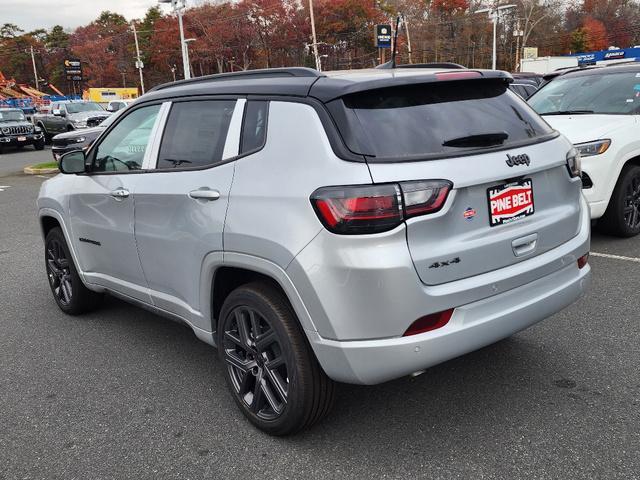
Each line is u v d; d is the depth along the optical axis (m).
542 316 3.07
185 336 4.64
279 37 87.50
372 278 2.53
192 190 3.32
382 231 2.54
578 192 3.39
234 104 3.30
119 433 3.27
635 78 6.91
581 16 89.19
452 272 2.69
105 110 26.91
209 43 90.50
